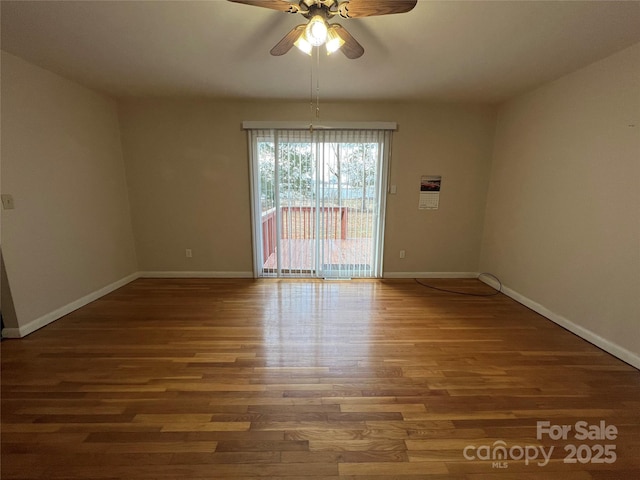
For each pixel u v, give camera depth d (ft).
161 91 10.55
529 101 10.06
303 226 12.89
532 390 5.98
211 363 6.84
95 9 5.60
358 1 4.55
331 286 12.21
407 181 12.51
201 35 6.61
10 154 7.59
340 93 10.64
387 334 8.26
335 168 12.35
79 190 9.88
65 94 9.26
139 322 8.90
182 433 4.89
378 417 5.26
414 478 4.17
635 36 6.31
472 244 13.14
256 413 5.33
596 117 7.57
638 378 6.36
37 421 5.11
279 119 11.92
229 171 12.37
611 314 7.28
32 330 8.25
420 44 6.94
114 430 4.94
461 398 5.75
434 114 11.97
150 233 12.84
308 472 4.25
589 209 7.81
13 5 5.42
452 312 9.76
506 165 11.38
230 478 4.15
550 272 9.20
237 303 10.38
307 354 7.24
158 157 12.19
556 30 6.22
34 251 8.29
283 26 6.25
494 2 5.32
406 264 13.29
